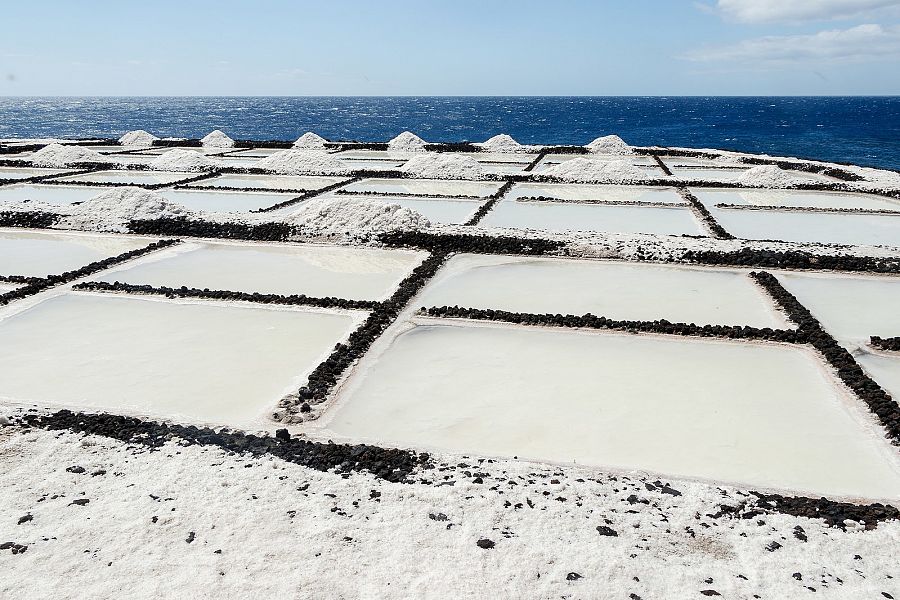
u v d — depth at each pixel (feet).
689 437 20.83
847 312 32.22
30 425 20.75
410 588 13.79
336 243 46.14
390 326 30.32
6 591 13.46
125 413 21.76
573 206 61.16
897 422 21.08
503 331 29.73
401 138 115.55
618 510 16.49
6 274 38.93
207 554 14.73
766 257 40.34
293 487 17.29
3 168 84.33
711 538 15.46
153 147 116.98
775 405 22.91
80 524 15.67
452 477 17.97
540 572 14.28
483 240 44.45
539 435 20.97
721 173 84.33
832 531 15.67
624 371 25.64
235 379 24.82
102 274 38.63
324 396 23.29
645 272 39.40
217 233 48.06
